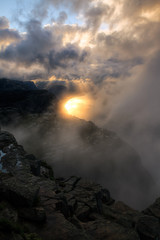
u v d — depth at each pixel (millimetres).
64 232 8477
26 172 16641
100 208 16203
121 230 10703
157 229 11992
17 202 9242
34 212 9016
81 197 16328
